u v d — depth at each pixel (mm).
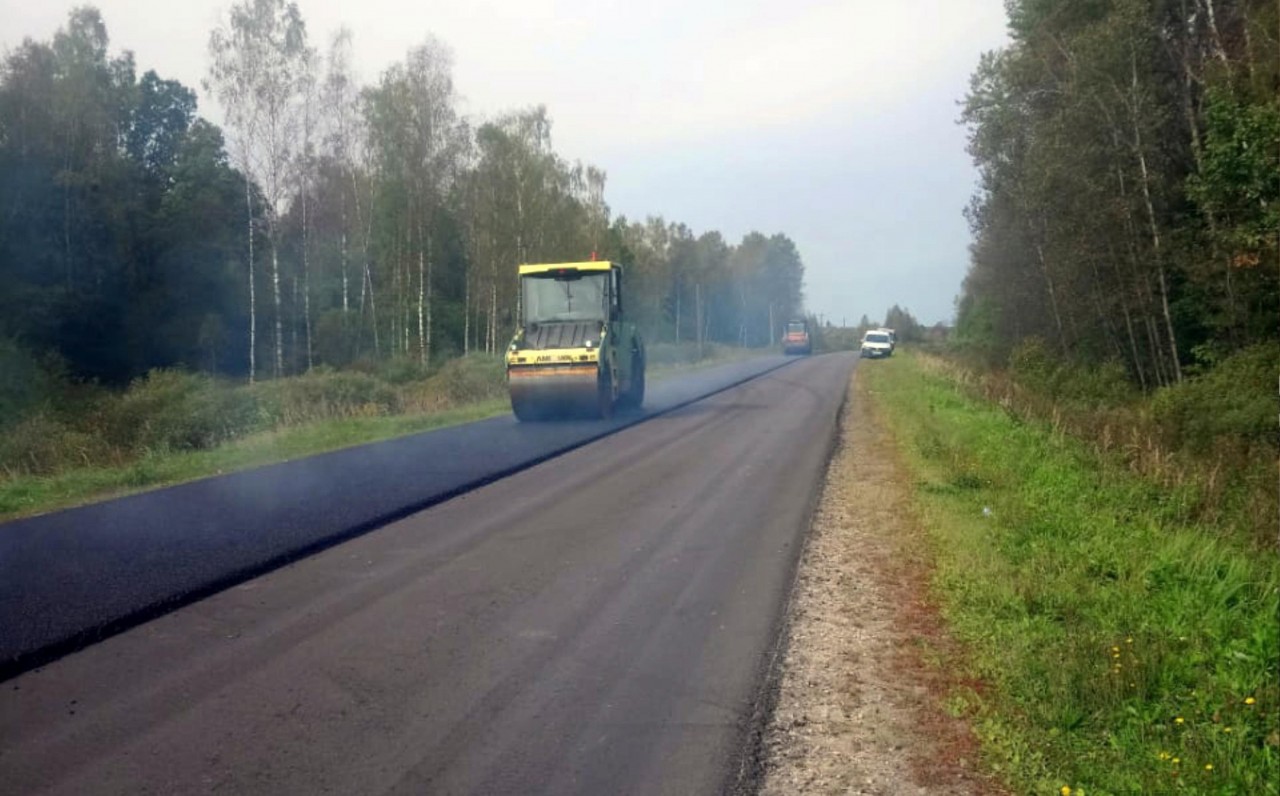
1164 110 25109
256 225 51000
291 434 20406
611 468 15234
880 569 9062
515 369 21906
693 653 6812
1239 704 5699
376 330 48594
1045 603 7766
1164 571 8461
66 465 18188
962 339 66438
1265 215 18531
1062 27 29953
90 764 5172
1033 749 5266
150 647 7012
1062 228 28328
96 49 49219
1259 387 18266
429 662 6641
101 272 46406
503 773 5020
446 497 12703
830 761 5203
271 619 7637
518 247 51844
